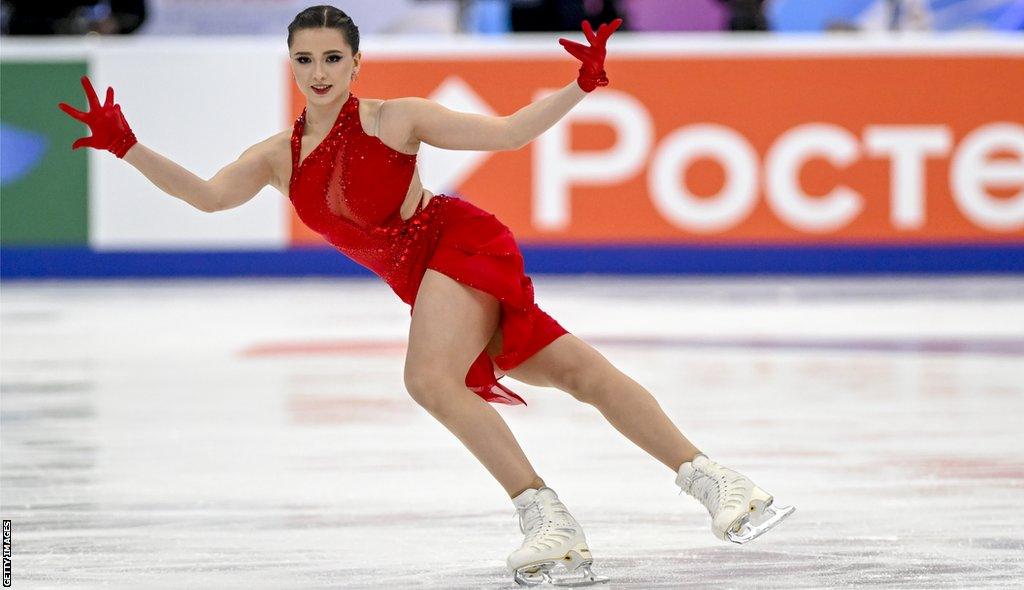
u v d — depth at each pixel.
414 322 10.78
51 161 37.19
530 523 10.53
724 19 42.41
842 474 15.04
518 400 11.42
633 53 37.31
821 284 36.69
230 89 37.12
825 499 13.78
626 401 11.08
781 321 29.42
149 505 13.57
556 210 37.47
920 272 38.06
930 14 43.62
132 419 18.59
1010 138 37.81
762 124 37.53
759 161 37.59
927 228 37.91
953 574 10.87
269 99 37.19
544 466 15.59
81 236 37.44
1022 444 16.78
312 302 33.50
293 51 10.73
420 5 42.72
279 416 18.84
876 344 26.08
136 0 39.94
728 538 10.64
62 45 36.91
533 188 37.38
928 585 10.54
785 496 13.92
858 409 19.28
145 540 12.12
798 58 37.47
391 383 21.73
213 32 42.38
